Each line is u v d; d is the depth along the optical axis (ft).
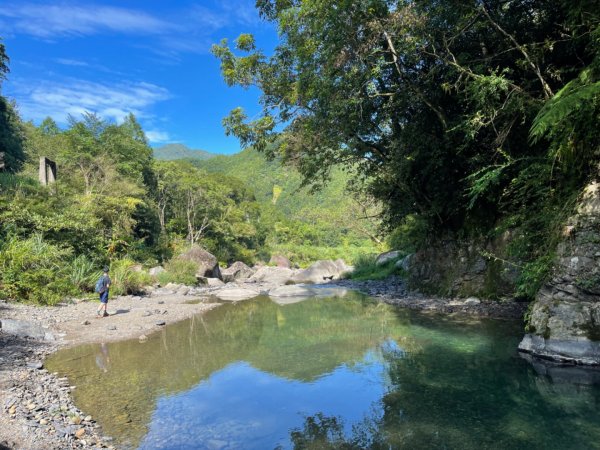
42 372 23.12
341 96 38.68
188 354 27.81
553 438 14.37
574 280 22.86
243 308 50.78
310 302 54.80
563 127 24.20
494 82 29.07
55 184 78.54
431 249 52.80
